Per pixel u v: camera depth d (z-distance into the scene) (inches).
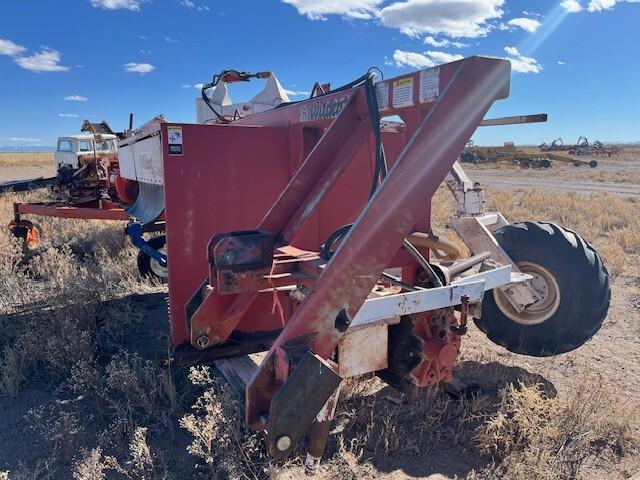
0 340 185.0
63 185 437.7
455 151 91.8
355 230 86.6
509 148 1925.4
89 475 105.1
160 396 141.3
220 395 129.3
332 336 87.9
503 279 132.3
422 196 90.9
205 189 139.7
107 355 177.3
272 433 78.2
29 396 149.4
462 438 127.0
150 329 200.7
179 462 118.7
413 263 137.3
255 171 144.6
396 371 121.7
